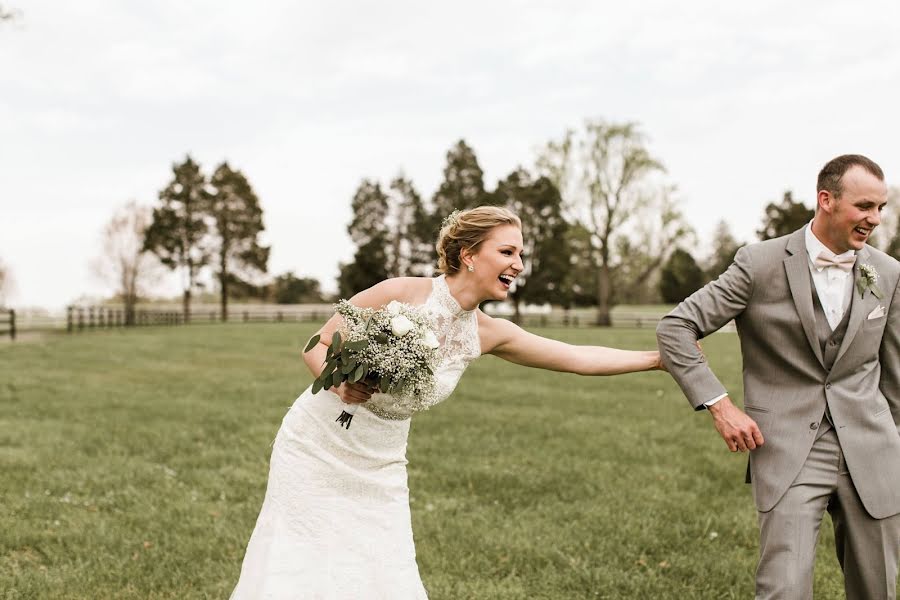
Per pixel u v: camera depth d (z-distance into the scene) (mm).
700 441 9055
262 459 7746
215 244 60094
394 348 2998
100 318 33312
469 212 3264
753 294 3457
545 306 53781
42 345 21688
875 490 3264
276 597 3080
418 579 3238
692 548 5273
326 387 3020
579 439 9125
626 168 47656
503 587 4535
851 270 3387
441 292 3314
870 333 3338
